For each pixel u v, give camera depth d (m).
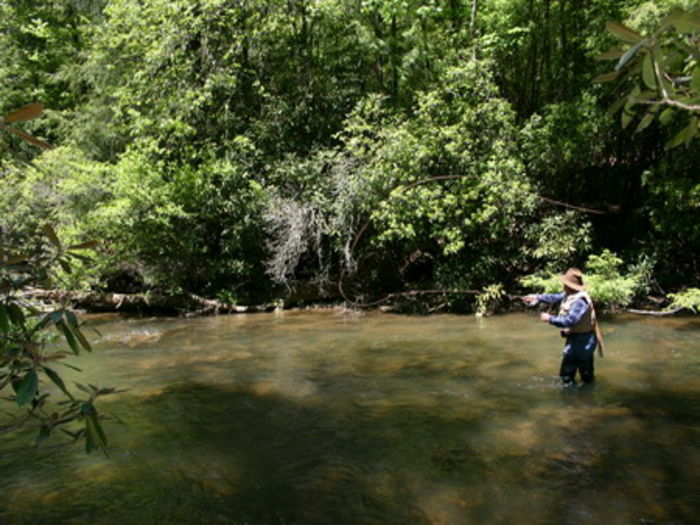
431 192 11.50
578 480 4.16
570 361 6.62
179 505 3.90
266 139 13.43
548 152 11.97
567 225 11.74
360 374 7.29
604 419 5.43
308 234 12.59
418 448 4.84
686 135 1.54
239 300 13.18
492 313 11.84
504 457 4.61
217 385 6.84
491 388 6.54
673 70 1.59
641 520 3.57
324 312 12.59
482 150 12.09
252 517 3.74
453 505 3.83
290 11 14.30
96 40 15.34
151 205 12.04
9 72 16.52
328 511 3.79
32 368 1.67
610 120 11.59
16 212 11.88
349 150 12.30
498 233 11.91
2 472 4.45
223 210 12.68
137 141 12.65
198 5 13.23
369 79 15.86
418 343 9.13
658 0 9.73
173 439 5.12
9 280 1.76
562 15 13.88
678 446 4.74
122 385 6.86
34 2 18.17
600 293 10.89
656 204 12.14
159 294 12.86
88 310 12.59
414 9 14.65
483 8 15.08
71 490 4.14
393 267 13.43
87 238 11.81
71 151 14.04
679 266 12.58
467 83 12.12
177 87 13.23
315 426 5.42
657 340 8.91
